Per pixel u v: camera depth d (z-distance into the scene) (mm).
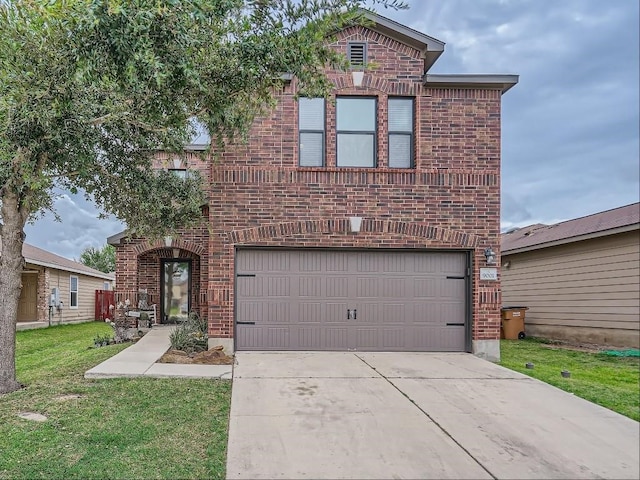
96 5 4250
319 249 9383
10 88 5129
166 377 7125
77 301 22859
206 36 5297
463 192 9461
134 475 3988
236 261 9305
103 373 7172
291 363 8211
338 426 5223
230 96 6027
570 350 11461
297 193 9250
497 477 4129
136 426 5074
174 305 15648
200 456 4410
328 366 8023
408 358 8820
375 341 9438
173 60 4805
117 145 7746
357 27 9305
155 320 15016
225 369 7672
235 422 5281
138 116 6445
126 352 9188
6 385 6637
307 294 9391
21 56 5074
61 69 5109
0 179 6461
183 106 6051
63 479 3898
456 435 5035
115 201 8508
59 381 6965
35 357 10781
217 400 6027
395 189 9375
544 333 14648
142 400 5969
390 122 9594
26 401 5965
